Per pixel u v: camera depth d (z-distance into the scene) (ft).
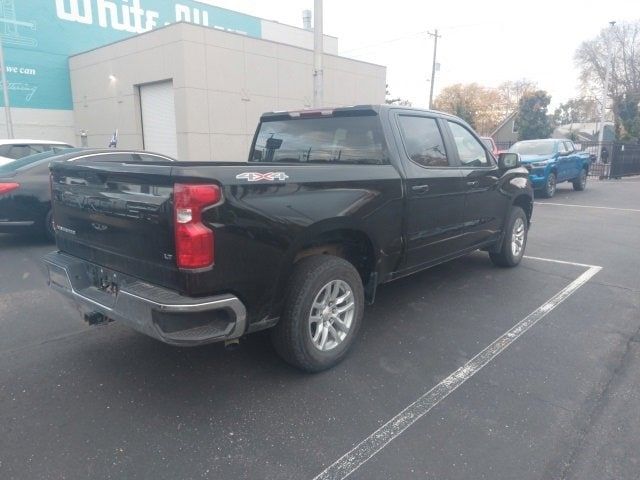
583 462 8.66
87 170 10.89
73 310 15.88
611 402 10.55
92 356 12.67
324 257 11.76
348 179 11.96
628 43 145.69
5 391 10.94
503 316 15.49
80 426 9.68
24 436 9.34
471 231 17.48
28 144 38.14
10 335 13.94
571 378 11.59
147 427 9.66
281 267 10.52
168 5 89.71
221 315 9.68
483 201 17.83
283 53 71.20
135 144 69.26
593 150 85.15
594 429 9.60
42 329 14.37
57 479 8.21
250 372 11.87
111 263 10.83
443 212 15.57
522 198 21.15
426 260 15.43
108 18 82.64
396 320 15.15
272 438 9.34
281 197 10.40
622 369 12.01
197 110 61.62
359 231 12.40
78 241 11.84
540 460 8.71
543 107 132.36
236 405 10.44
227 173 9.43
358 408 10.36
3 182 23.08
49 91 77.77
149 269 9.79
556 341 13.64
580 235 29.07
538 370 11.97
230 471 8.44
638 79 145.07
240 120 66.80
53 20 76.59
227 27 98.12
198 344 9.26
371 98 87.51
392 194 13.21
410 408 10.34
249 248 9.80
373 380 11.51
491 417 10.02
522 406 10.41
